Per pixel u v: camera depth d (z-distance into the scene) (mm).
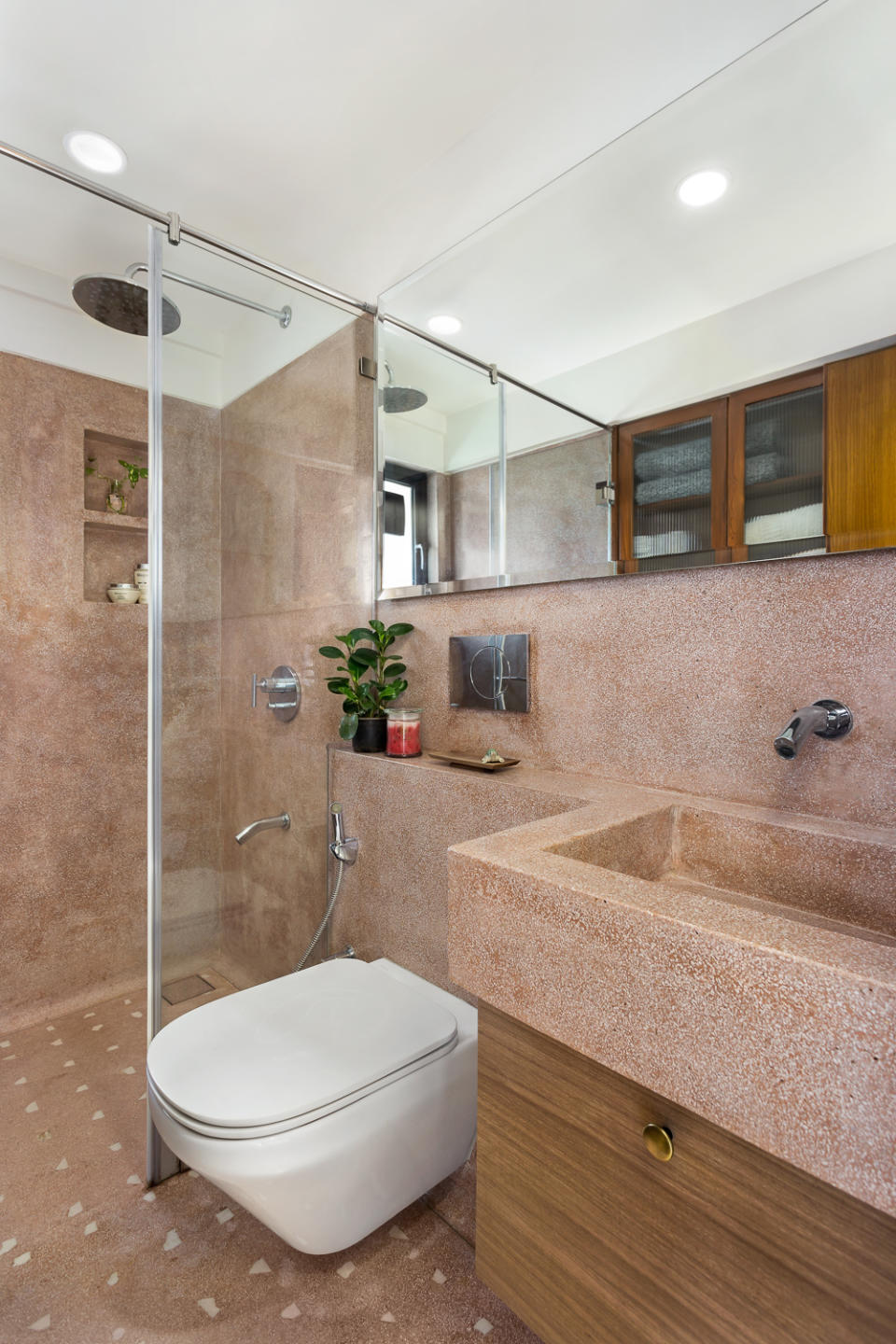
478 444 1576
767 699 1067
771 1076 489
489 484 1546
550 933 656
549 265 1411
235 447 1687
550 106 1230
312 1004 1250
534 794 1217
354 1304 1132
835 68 996
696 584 1160
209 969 1631
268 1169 918
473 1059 1204
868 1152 438
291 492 1785
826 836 894
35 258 1912
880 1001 431
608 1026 603
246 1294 1150
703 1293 584
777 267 1067
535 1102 738
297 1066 1062
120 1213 1334
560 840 832
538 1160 735
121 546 2336
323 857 1826
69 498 2117
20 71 1218
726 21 1034
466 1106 1190
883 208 962
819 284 1020
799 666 1032
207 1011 1222
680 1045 545
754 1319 548
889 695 943
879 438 950
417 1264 1217
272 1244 1260
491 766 1383
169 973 1565
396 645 1831
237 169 1461
